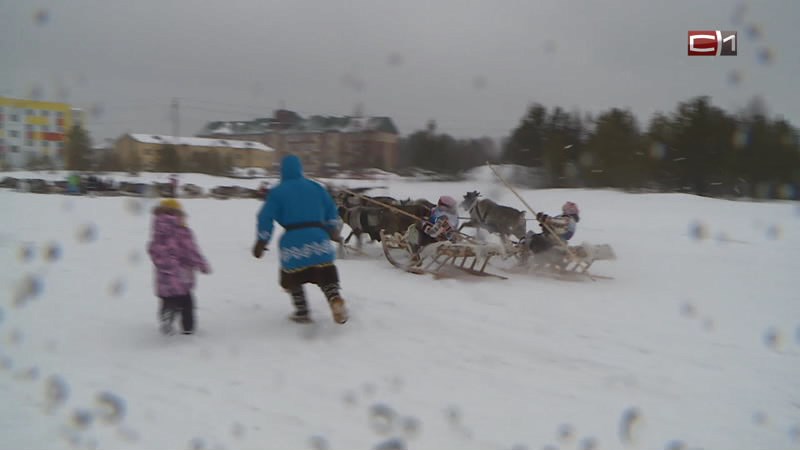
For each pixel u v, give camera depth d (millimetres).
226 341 6488
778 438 4457
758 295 8977
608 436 4445
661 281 10023
